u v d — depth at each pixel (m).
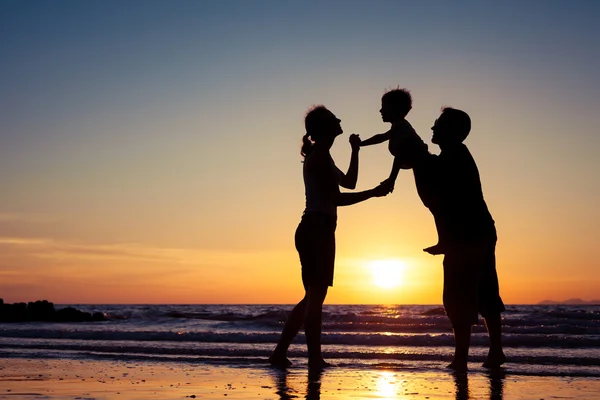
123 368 5.61
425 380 4.79
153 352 7.00
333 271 5.62
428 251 5.40
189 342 8.42
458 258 5.25
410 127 5.47
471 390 4.28
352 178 5.84
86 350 7.18
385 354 6.59
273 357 5.85
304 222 5.58
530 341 8.14
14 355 6.68
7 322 20.00
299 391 4.23
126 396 4.00
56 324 18.14
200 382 4.70
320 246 5.53
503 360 5.63
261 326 15.70
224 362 6.05
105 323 18.62
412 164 5.39
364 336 8.68
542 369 5.46
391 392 4.18
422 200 5.42
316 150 5.61
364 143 5.89
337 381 4.73
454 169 5.23
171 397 3.96
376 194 5.50
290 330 5.84
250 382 4.68
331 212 5.57
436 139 5.38
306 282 5.62
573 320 17.44
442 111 5.39
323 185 5.53
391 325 14.43
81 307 68.75
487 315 5.68
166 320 19.64
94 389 4.32
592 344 7.95
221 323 17.05
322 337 8.80
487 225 5.25
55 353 6.84
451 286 5.30
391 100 5.53
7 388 4.39
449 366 5.46
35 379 4.87
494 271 5.61
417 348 7.72
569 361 6.03
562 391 4.25
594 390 4.31
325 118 5.60
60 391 4.22
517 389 4.33
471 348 7.58
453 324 5.38
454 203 5.21
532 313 23.77
